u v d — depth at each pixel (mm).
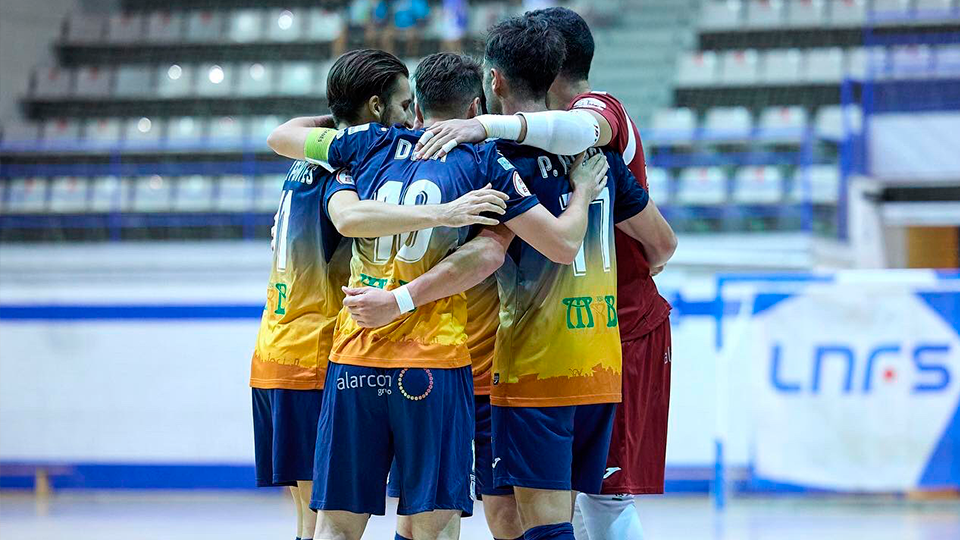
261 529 13555
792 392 15406
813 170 24422
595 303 6641
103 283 21953
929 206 26688
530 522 6645
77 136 28875
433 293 6008
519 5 31203
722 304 15500
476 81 6605
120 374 17484
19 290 18172
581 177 6480
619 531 7004
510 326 6660
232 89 30000
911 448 15219
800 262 21453
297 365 7301
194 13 31984
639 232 7004
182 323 17422
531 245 6262
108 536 12922
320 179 7254
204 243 23812
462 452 6234
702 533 12859
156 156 27594
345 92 6855
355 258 6430
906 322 15258
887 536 12547
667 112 27906
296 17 31500
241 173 25938
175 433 17375
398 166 6309
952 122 26297
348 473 6207
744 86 28766
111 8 33438
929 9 29453
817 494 15641
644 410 7137
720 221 23266
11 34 30516
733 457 15453
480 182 6168
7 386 17672
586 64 7059
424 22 30578
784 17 30438
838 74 28281
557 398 6527
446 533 6227
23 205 26922
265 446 7590
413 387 6074
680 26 31797
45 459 17594
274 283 7496
